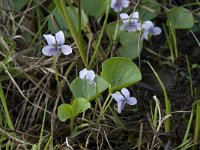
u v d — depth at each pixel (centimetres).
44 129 37
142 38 40
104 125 35
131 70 34
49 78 39
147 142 35
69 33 40
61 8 36
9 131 35
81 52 37
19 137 35
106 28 40
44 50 35
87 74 34
